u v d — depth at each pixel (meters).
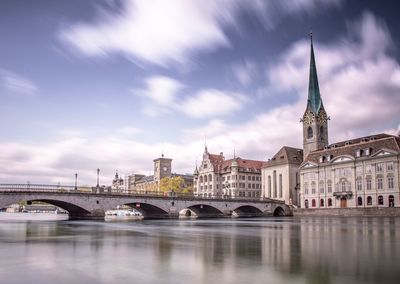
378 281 16.70
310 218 110.69
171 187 197.75
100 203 93.69
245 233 45.56
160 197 108.31
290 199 159.00
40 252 26.47
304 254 24.95
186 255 24.70
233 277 17.64
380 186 119.75
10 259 23.16
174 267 20.19
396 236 39.53
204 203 120.81
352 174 128.62
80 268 19.98
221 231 49.56
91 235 41.81
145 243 32.56
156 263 21.52
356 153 128.62
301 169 150.00
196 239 36.66
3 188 76.75
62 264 21.28
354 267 20.05
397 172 114.94
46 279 17.39
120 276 17.94
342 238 37.31
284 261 22.02
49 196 84.06
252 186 195.75
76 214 98.12
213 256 24.17
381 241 33.88
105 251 26.98
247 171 195.12
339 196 131.88
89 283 16.59
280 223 75.88
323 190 139.62
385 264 20.92
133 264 21.19
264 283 16.38
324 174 139.75
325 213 129.38
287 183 166.62
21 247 29.52
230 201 130.00
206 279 17.22
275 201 147.00
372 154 122.44
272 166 175.62
